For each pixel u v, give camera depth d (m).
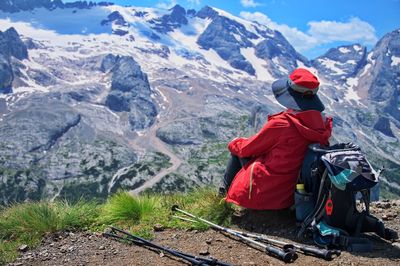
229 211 2.84
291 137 2.54
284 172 2.54
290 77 2.64
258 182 2.57
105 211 3.05
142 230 2.73
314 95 2.64
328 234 2.30
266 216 2.74
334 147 2.48
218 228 2.61
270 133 2.57
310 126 2.55
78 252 2.49
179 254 2.29
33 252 2.54
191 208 3.04
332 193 2.34
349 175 2.23
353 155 2.31
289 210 2.72
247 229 2.68
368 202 2.38
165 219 2.89
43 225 2.79
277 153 2.56
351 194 2.36
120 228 2.81
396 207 3.20
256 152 2.64
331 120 2.72
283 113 2.63
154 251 2.44
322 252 2.19
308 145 2.55
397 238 2.38
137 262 2.29
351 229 2.39
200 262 2.16
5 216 2.99
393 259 2.15
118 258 2.37
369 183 2.25
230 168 2.86
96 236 2.72
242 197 2.62
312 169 2.42
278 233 2.57
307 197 2.47
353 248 2.25
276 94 2.71
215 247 2.42
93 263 2.33
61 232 2.79
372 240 2.46
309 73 2.62
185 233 2.67
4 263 2.39
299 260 2.20
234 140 2.79
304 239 2.46
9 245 2.61
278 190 2.56
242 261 2.22
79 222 2.90
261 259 2.24
